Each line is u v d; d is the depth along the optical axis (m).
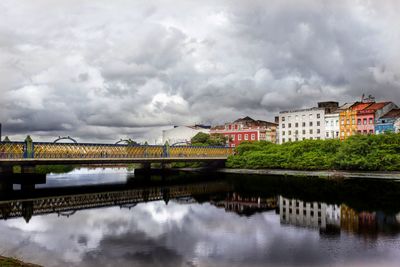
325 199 60.91
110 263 30.06
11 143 75.69
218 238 37.47
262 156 115.19
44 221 46.09
